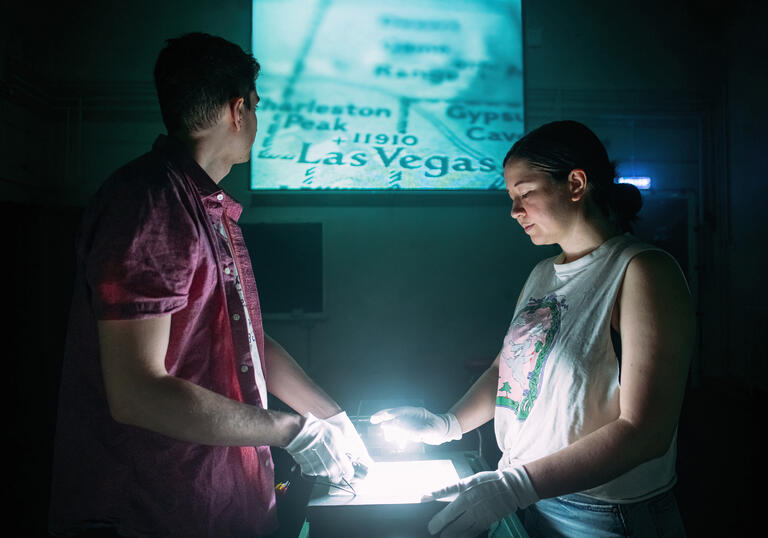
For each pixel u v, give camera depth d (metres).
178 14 4.67
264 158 4.51
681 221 4.94
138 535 0.73
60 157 4.60
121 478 0.73
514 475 0.76
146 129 4.65
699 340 4.89
